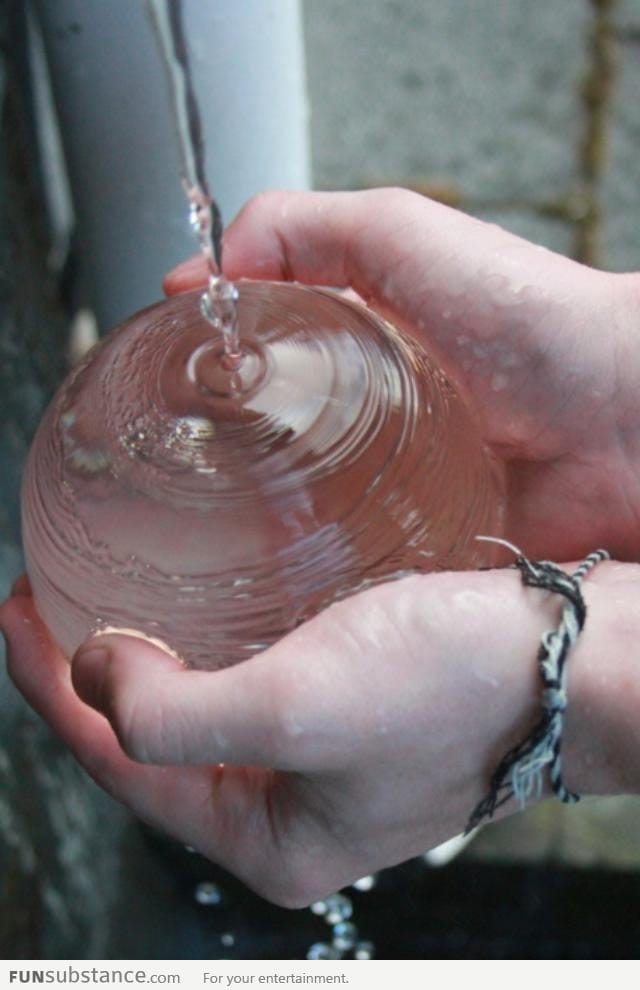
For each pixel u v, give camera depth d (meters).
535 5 1.06
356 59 1.03
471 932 0.79
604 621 0.57
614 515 0.65
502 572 0.57
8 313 0.69
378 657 0.55
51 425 0.58
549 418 0.64
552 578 0.56
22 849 0.66
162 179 0.69
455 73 1.02
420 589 0.56
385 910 0.79
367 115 1.00
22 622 0.60
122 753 0.59
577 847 0.78
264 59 0.68
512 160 0.97
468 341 0.64
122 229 0.70
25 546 0.59
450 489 0.58
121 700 0.55
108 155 0.69
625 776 0.57
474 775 0.57
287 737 0.55
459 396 0.62
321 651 0.55
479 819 0.58
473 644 0.56
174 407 0.57
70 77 0.67
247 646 0.56
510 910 0.79
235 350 0.57
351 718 0.55
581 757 0.58
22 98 0.72
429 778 0.57
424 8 1.06
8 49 0.70
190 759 0.55
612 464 0.64
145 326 0.59
